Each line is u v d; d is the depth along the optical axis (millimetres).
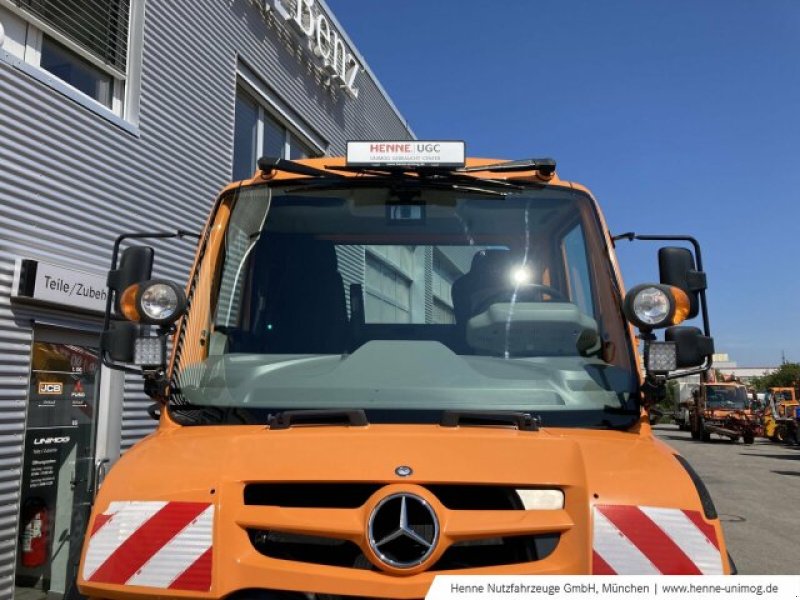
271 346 3059
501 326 2975
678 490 2160
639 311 2594
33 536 6379
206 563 2064
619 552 2051
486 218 3248
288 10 11555
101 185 7145
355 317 3139
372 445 2184
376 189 3312
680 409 47750
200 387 2754
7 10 6348
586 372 2764
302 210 3305
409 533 2018
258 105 11086
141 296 2654
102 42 7449
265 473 2145
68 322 6719
